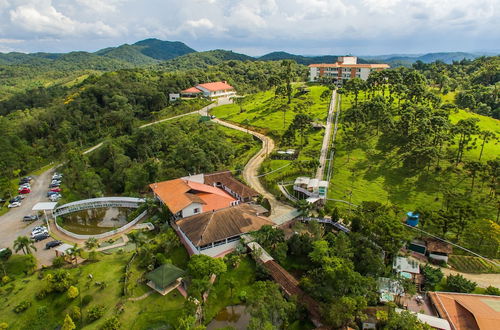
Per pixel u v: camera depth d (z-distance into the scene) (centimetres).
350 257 6606
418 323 4991
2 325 5147
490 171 8931
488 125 13362
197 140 12769
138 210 9125
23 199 10575
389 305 5534
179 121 16675
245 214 7831
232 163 12081
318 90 19562
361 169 10700
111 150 12356
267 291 5484
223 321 5694
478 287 6356
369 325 5284
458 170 9912
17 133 15725
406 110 11975
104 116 17250
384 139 12119
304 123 12531
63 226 8706
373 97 14850
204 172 11394
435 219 7612
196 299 5700
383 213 7512
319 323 5431
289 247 7200
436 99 13538
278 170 10888
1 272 6550
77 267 6569
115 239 7775
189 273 6112
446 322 5238
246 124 15625
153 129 13538
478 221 7950
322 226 7856
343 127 13062
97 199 9719
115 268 6556
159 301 5784
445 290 6316
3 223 8812
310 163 10419
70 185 11275
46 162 14400
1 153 12594
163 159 12712
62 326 5244
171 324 5347
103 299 5741
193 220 7625
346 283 5556
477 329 5122
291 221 8262
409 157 10550
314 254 6525
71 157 12350
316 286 5853
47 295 5806
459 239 7581
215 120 16862
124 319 5403
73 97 19962
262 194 9762
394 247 6619
